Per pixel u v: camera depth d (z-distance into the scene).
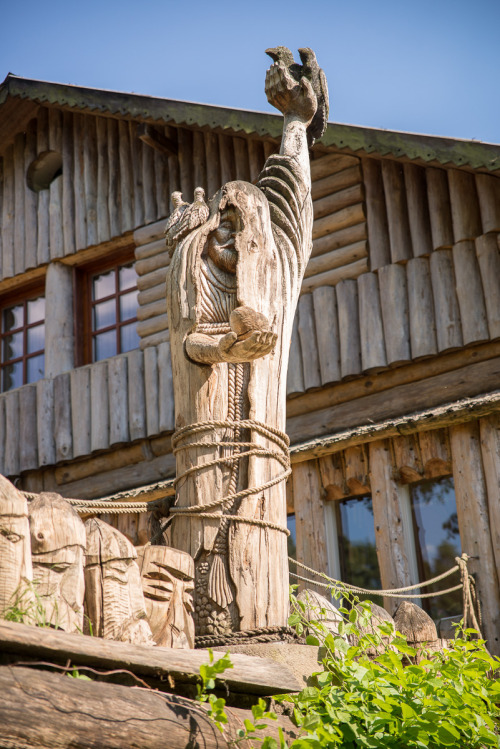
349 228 8.41
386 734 3.16
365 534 7.72
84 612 2.66
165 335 9.32
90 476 9.47
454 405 7.15
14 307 10.87
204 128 8.73
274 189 4.04
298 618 3.47
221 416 3.57
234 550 3.42
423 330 7.69
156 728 2.38
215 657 2.71
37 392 9.86
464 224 7.72
